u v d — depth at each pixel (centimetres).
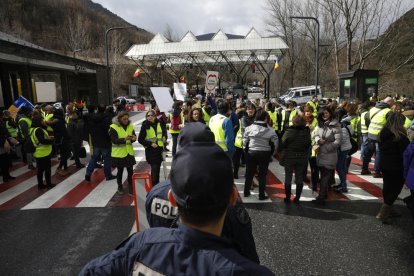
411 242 468
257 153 637
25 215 600
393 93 2858
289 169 624
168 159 1059
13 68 2180
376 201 638
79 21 7088
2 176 854
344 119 684
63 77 2892
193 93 3291
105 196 702
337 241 474
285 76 4897
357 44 2558
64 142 877
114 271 116
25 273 404
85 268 121
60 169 888
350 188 721
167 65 4116
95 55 7269
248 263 105
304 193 699
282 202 644
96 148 804
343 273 393
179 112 1042
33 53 2023
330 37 3338
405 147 496
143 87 6612
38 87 3172
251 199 664
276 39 2975
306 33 3688
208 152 115
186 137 189
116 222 561
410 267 404
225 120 663
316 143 604
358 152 1119
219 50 3044
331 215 573
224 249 108
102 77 3447
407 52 2447
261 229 520
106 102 3553
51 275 399
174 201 124
